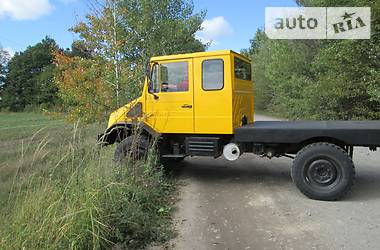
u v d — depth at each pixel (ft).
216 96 22.79
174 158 26.91
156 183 21.13
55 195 14.62
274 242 15.03
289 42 68.54
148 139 24.31
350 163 19.57
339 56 48.26
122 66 40.93
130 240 15.23
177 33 56.59
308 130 20.56
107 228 14.56
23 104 229.86
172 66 23.81
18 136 54.60
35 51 236.02
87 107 39.42
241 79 24.27
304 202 19.86
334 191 19.66
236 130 22.26
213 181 25.13
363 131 19.63
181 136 24.64
